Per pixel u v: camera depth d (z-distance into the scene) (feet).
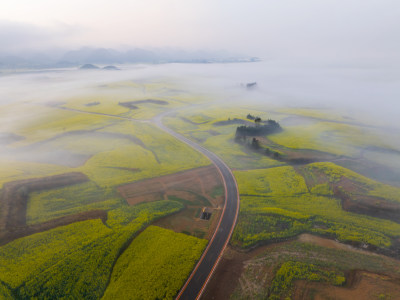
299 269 213.05
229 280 203.62
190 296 190.19
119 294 190.19
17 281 198.18
